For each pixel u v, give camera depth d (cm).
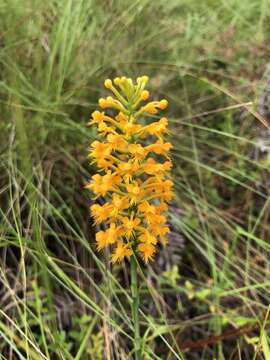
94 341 24
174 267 27
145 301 27
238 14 33
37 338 25
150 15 32
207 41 33
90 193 29
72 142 29
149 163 16
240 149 31
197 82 33
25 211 28
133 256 17
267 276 27
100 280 27
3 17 29
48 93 29
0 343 24
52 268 26
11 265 27
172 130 31
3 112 28
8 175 27
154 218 17
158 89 31
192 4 36
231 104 32
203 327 27
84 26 31
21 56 29
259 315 26
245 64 33
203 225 27
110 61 30
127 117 17
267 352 20
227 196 31
